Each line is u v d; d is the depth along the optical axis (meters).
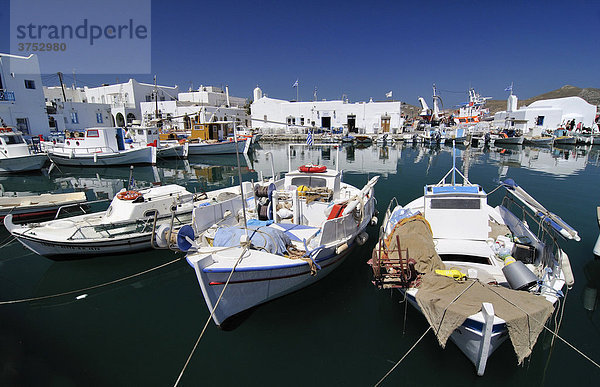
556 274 6.24
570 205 14.05
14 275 8.91
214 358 5.92
